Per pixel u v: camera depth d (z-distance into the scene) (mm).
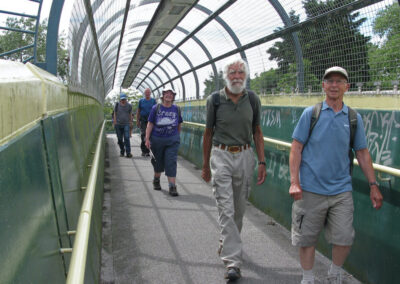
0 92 1012
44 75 2141
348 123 2945
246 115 3525
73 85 4418
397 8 3561
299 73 5465
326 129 2938
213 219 5219
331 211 2967
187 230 4777
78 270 1405
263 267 3711
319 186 2951
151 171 9039
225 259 3369
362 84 4070
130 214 5465
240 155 3557
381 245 3125
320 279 3439
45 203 1585
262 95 6820
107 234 4648
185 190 6969
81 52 5867
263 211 5586
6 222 1008
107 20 10211
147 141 6543
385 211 3098
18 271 1044
